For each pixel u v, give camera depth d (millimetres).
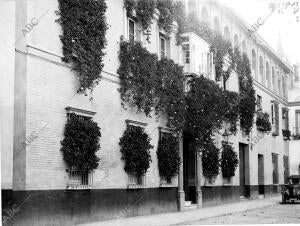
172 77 21547
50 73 14555
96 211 16453
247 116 31344
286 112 43688
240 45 32812
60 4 15094
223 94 25750
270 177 38125
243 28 33031
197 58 23984
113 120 17797
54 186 14422
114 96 17938
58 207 14523
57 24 14984
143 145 19109
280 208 24891
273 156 39906
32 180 13570
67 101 15273
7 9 13125
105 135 17281
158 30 21844
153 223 16141
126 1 18938
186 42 23750
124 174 18422
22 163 13383
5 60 12945
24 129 13469
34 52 13922
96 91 16875
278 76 42500
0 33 12914
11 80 13039
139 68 19016
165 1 21922
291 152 44000
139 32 20172
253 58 35750
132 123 18938
